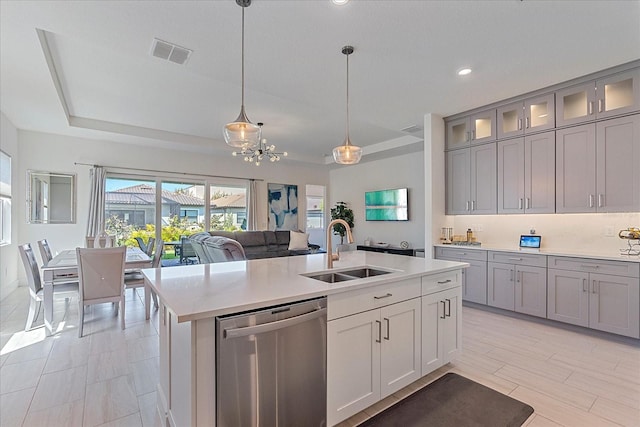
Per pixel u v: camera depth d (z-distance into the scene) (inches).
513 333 126.3
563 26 91.4
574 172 130.6
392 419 73.0
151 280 73.5
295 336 60.0
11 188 184.2
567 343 116.3
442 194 175.9
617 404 78.4
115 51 110.7
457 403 79.0
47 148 206.7
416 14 85.5
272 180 315.3
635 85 114.9
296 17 86.3
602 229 134.6
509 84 133.0
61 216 211.3
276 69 117.0
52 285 124.4
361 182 317.4
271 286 67.3
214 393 51.6
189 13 83.9
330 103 153.3
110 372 94.1
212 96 159.3
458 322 99.3
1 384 86.7
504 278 147.6
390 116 173.6
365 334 72.4
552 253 132.3
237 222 296.4
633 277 111.8
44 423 70.7
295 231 313.9
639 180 114.4
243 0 78.7
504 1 80.4
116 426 70.1
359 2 80.4
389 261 103.9
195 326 50.1
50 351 108.3
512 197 149.8
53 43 110.0
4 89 135.4
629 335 112.3
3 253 171.9
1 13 83.0
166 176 255.3
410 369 83.0
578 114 131.3
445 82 129.8
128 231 238.2
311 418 62.7
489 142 158.2
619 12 84.9
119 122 203.5
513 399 80.6
